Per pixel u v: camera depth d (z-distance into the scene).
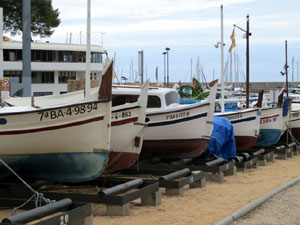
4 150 9.77
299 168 16.44
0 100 12.46
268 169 16.12
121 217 8.70
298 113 22.73
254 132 17.42
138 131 11.62
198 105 14.10
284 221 8.29
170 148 14.45
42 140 9.62
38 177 10.31
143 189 9.36
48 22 42.16
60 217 7.07
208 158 15.52
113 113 11.32
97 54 47.81
